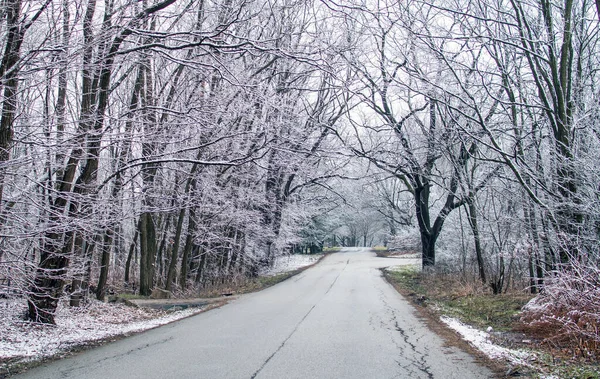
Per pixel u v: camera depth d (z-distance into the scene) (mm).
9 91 8523
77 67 9203
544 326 9734
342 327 10836
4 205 9273
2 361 7168
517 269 19391
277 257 38844
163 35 9797
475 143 15211
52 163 9508
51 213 9227
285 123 16672
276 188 28984
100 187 11250
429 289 21250
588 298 8828
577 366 6836
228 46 9953
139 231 19172
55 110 9664
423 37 12562
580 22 13422
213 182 19328
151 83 15875
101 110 10953
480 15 12477
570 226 11930
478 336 9766
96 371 6645
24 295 9375
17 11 8180
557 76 12211
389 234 65000
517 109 15281
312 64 11016
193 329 10602
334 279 28266
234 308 14844
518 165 13258
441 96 13727
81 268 11102
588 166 11203
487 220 16562
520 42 13094
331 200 41562
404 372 6688
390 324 11375
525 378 6332
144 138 11555
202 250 26422
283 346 8531
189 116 11586
